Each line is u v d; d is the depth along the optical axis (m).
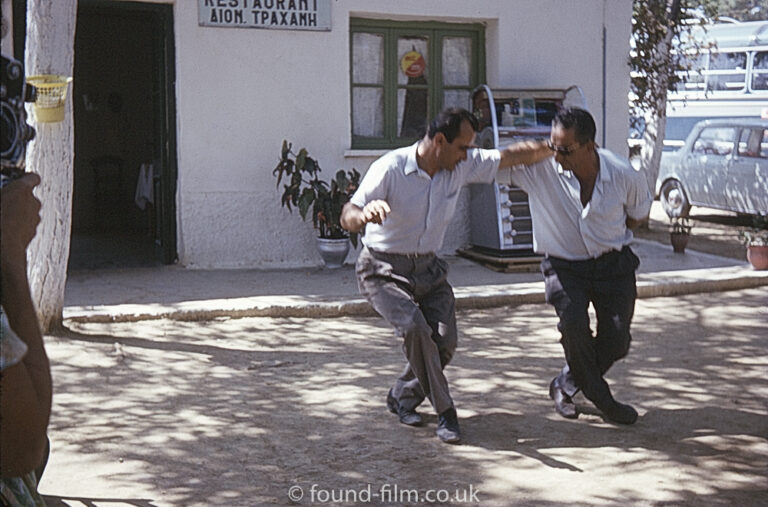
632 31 12.36
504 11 10.73
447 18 10.62
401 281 4.85
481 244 10.45
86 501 4.10
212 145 9.79
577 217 4.96
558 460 4.69
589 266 5.07
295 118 10.05
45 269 6.95
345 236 10.03
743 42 17.78
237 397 5.73
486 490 4.29
